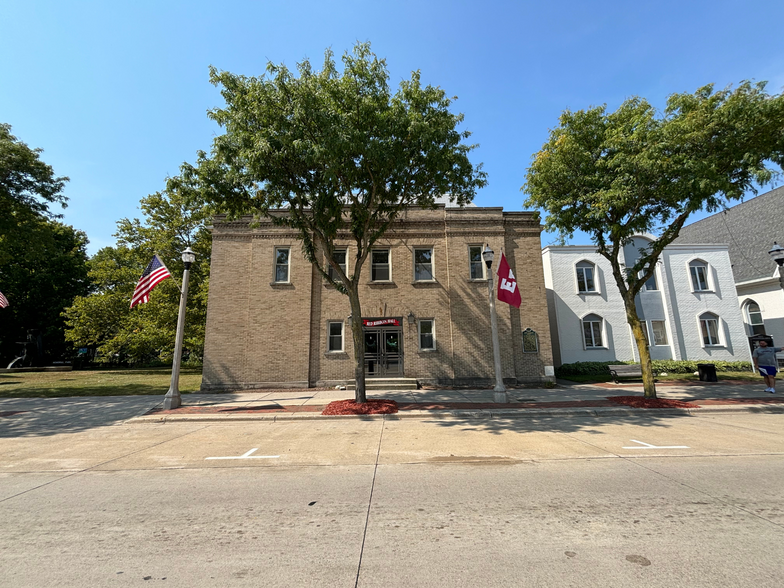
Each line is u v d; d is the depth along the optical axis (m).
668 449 7.21
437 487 5.32
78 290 40.41
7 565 3.39
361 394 11.84
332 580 3.09
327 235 11.58
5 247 21.52
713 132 10.42
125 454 7.41
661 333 22.02
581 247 22.50
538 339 17.48
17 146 17.58
